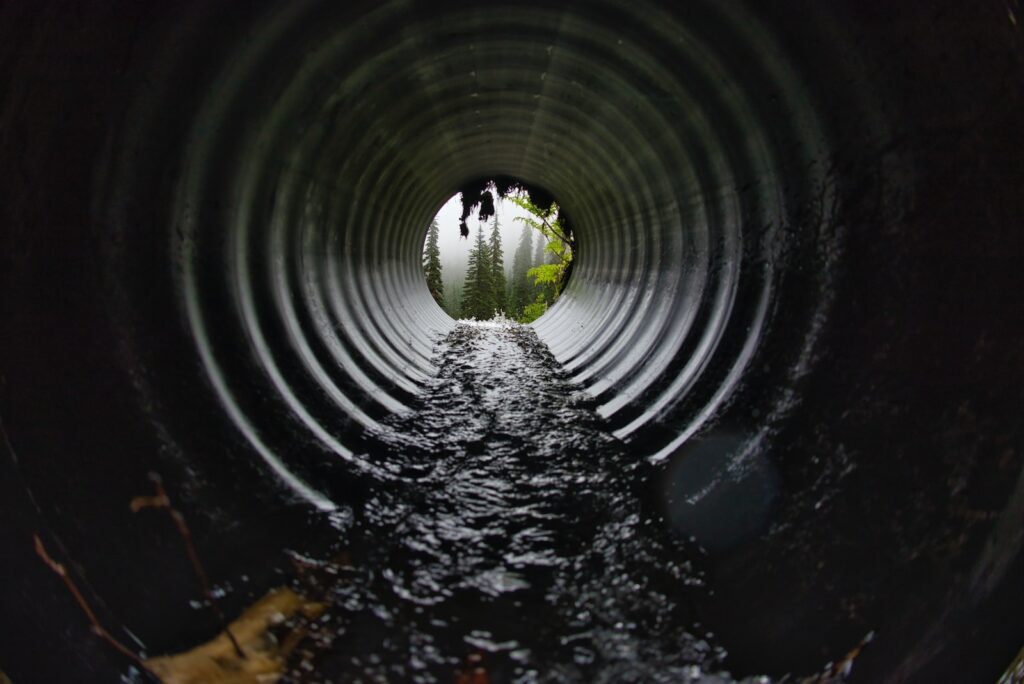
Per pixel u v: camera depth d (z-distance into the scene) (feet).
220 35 13.08
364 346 27.40
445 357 40.52
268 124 16.70
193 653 10.94
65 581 10.55
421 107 26.55
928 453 11.28
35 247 10.82
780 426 14.21
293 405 17.84
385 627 11.91
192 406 13.69
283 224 19.81
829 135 13.48
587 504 17.04
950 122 10.87
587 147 32.35
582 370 33.12
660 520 15.62
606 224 40.45
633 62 20.10
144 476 12.32
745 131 16.72
